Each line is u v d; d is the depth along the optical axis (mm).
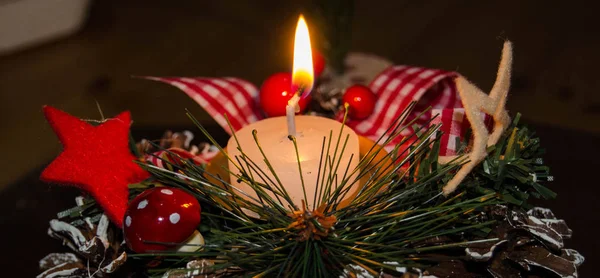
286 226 340
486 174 359
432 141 364
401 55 1095
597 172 460
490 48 1100
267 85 433
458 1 1277
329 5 588
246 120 452
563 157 475
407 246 355
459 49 1103
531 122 511
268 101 432
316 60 464
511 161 359
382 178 357
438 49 1108
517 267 355
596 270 397
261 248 340
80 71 1082
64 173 361
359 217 341
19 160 885
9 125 959
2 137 935
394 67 462
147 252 342
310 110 457
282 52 770
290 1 1275
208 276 348
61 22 1160
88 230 372
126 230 343
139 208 342
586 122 917
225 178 396
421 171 366
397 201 358
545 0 1270
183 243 349
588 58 1071
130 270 374
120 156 378
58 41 1176
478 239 357
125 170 375
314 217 328
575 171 463
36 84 1053
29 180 472
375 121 448
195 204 348
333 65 608
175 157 384
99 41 1179
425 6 1269
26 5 1081
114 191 366
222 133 510
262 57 1092
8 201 456
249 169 348
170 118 939
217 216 354
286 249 343
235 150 383
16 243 427
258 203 375
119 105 979
